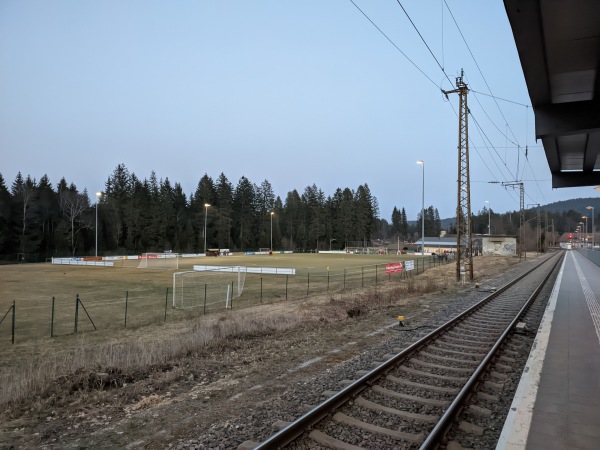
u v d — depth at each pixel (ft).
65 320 62.13
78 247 296.10
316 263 210.18
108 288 104.06
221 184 406.00
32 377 29.19
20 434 20.76
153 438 19.92
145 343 44.57
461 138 102.22
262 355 35.47
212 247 383.65
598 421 18.92
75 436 20.42
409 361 30.83
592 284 85.35
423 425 19.93
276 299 81.76
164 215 350.43
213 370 31.40
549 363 28.27
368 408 22.00
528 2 28.53
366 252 396.57
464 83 101.24
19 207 266.98
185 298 86.07
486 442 18.26
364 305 62.49
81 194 321.11
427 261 214.07
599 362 28.58
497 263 180.96
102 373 29.04
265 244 438.81
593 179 96.17
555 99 47.34
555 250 517.96
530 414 19.72
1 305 77.10
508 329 38.93
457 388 24.85
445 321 48.11
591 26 31.27
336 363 32.24
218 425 20.83
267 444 16.75
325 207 470.39
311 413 19.49
